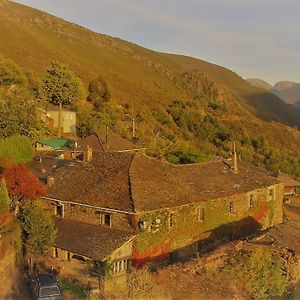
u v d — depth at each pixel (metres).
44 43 169.62
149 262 32.94
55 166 44.12
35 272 31.31
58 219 35.44
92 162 39.56
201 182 40.06
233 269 25.70
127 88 145.62
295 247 29.27
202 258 26.16
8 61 96.38
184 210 35.72
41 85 97.25
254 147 117.50
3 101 59.72
